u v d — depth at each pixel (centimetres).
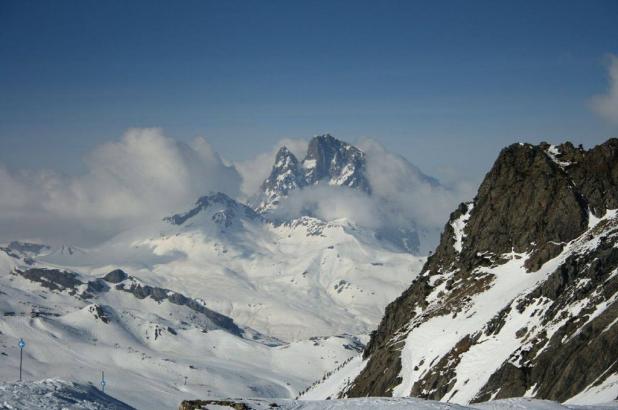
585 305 18738
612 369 15450
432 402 11500
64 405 10150
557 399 16200
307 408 11356
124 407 11019
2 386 10594
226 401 11694
